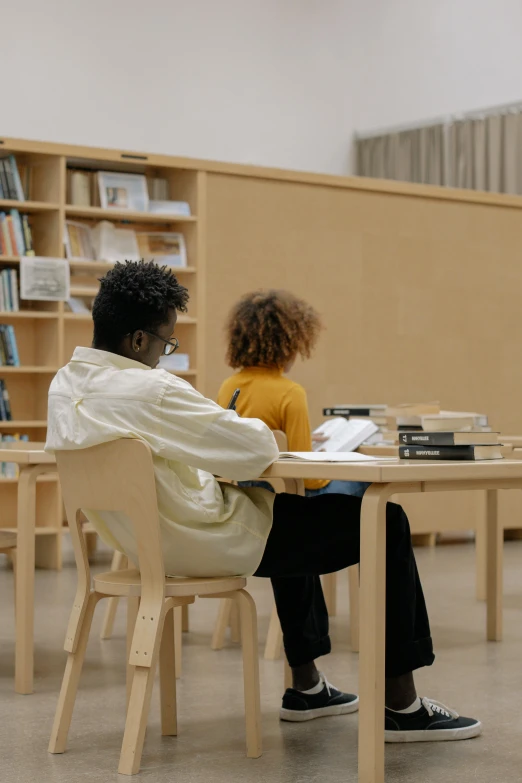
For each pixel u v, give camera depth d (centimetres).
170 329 260
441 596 512
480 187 868
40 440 626
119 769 246
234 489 262
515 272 746
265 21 897
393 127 930
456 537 745
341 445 359
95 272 635
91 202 638
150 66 844
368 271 694
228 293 652
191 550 247
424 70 968
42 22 798
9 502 619
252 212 659
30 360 632
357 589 389
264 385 364
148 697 245
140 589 247
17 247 605
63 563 621
